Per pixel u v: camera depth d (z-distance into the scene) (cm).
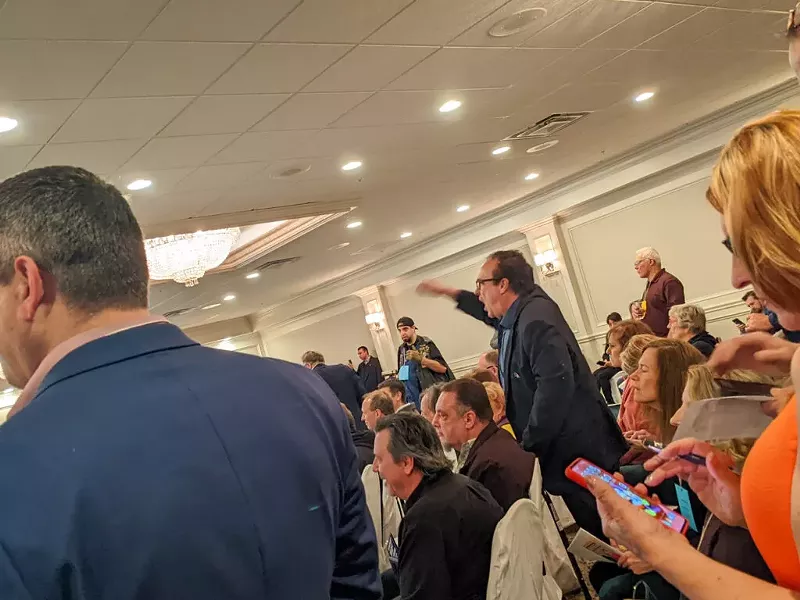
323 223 715
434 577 195
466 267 1056
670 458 126
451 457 345
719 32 458
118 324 74
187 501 64
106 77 309
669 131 749
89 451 62
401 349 678
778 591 75
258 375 79
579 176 855
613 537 92
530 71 439
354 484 88
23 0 238
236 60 323
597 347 899
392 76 391
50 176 76
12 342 74
